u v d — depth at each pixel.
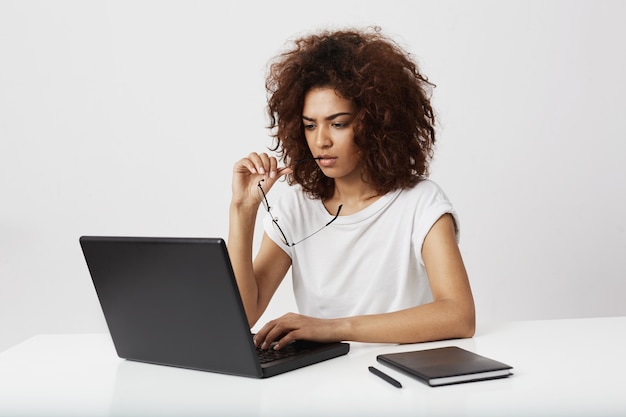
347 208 1.85
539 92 3.01
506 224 3.05
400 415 0.97
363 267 1.83
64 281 3.13
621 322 1.58
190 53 3.04
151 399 1.08
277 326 1.39
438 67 2.99
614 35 3.00
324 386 1.11
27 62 3.06
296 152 1.86
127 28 3.04
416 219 1.76
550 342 1.39
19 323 3.13
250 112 3.05
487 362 1.17
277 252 1.90
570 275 3.08
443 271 1.63
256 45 3.03
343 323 1.42
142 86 3.06
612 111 3.03
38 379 1.21
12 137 3.08
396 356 1.25
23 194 3.10
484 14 2.98
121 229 3.11
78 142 3.08
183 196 3.09
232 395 1.08
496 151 3.02
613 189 3.05
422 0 2.97
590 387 1.08
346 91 1.67
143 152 3.08
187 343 1.22
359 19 2.99
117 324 1.31
